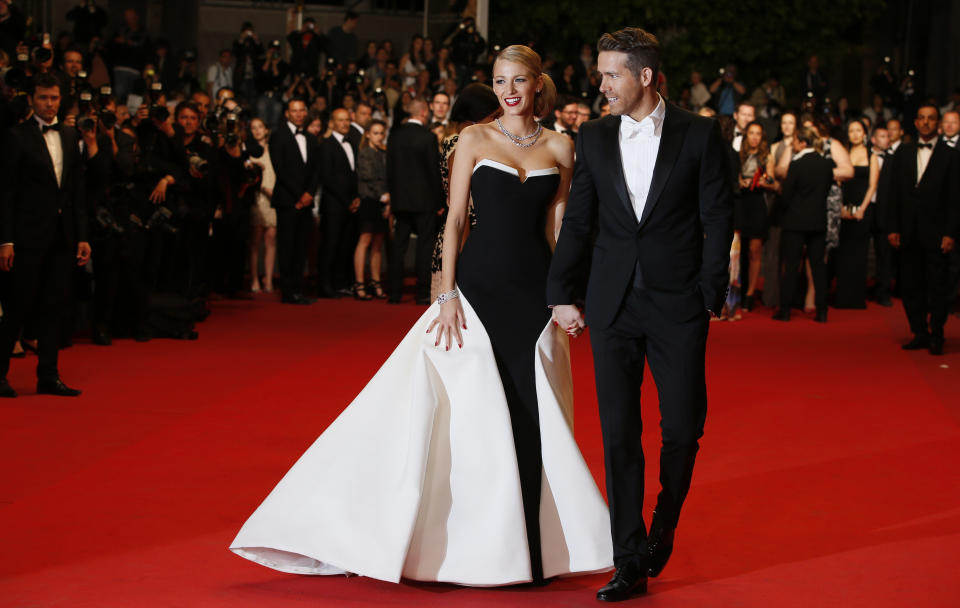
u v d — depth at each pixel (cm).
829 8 2089
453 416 349
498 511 338
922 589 347
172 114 938
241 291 1100
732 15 2055
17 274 594
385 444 346
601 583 351
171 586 336
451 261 359
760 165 1064
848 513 432
